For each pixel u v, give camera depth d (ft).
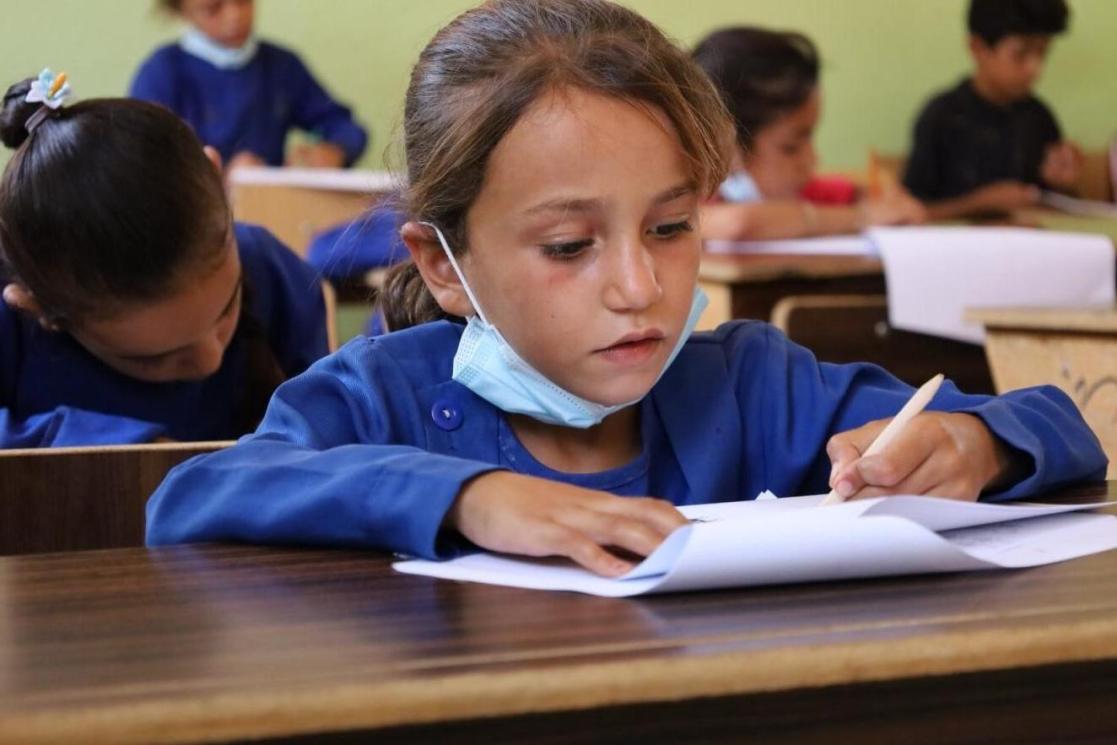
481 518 3.06
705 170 3.76
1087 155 18.51
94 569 3.08
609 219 3.61
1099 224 13.56
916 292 9.95
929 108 17.81
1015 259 10.18
